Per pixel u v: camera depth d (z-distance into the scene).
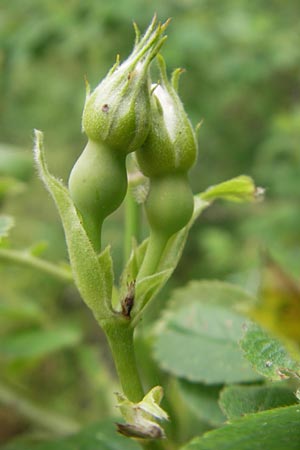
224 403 0.14
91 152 0.12
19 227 0.55
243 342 0.11
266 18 0.64
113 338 0.12
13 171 0.27
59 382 0.34
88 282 0.12
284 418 0.10
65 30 0.54
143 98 0.12
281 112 0.66
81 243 0.12
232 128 0.69
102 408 0.26
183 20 0.58
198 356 0.17
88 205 0.12
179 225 0.12
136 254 0.13
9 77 0.61
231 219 0.66
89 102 0.12
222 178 0.67
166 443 0.13
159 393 0.11
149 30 0.12
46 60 0.69
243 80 0.61
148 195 0.12
